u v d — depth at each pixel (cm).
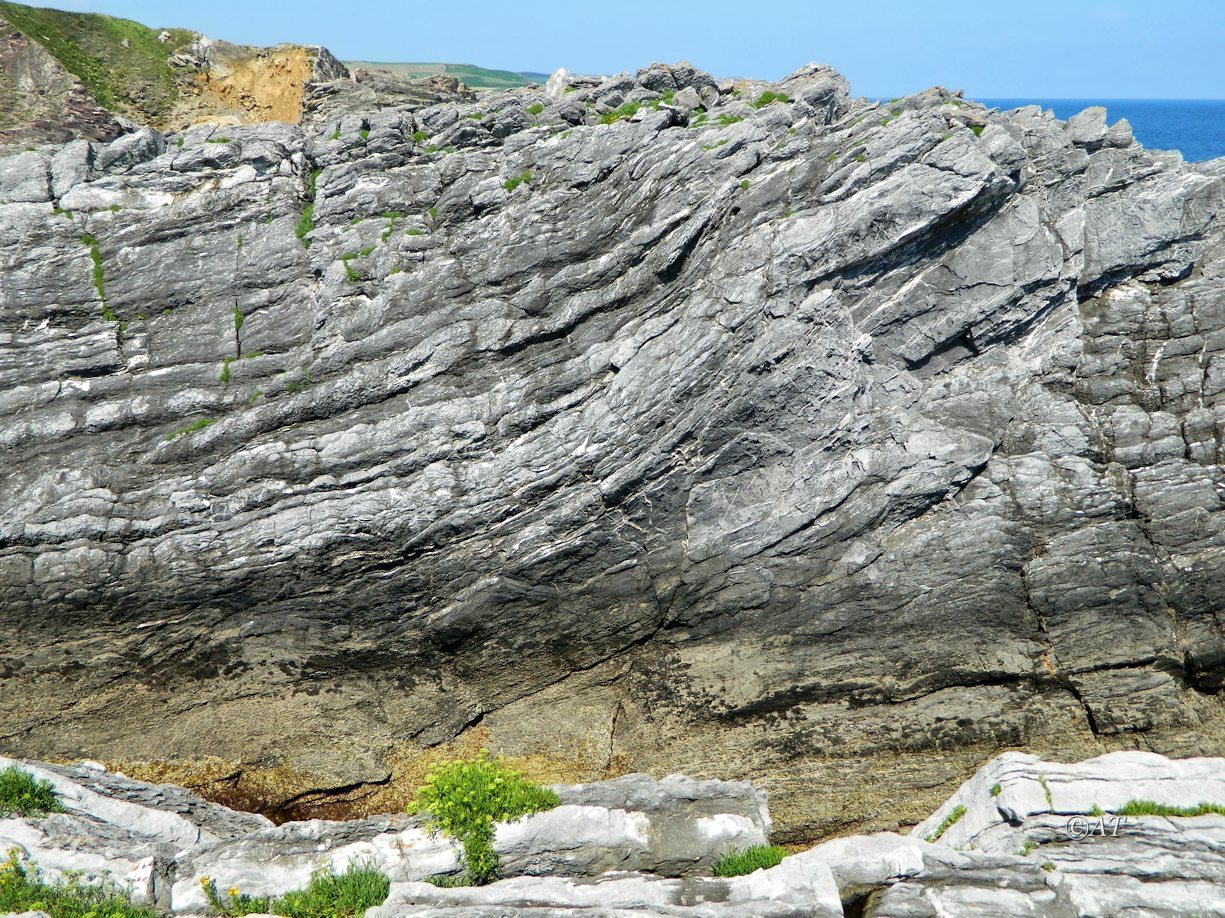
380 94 2962
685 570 2153
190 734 2138
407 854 1442
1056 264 2175
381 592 2177
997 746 2014
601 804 1535
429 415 2203
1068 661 2030
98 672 2145
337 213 2384
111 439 2241
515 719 2167
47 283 2311
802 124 2253
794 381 2091
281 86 3144
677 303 2195
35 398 2262
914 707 2062
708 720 2120
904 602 2091
